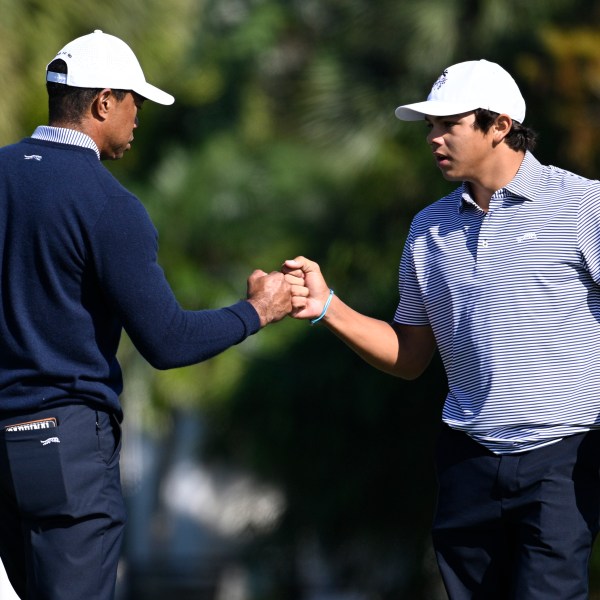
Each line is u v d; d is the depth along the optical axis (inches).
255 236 2324.1
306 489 1649.9
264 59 2576.3
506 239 593.3
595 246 581.0
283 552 1786.4
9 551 587.8
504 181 602.5
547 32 1546.5
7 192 559.5
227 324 588.7
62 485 555.5
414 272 629.6
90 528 561.9
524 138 603.2
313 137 1815.9
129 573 2938.0
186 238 2342.5
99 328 565.9
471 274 599.5
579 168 1492.4
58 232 551.8
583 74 1502.2
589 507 590.2
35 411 557.6
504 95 599.5
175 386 2192.4
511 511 594.9
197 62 2464.3
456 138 600.7
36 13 1237.7
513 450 590.6
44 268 553.0
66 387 558.3
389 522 1614.2
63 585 558.3
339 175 1743.4
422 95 1665.8
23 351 556.1
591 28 1569.9
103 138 579.8
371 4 1680.6
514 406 588.4
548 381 585.6
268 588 1894.7
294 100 2368.4
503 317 590.2
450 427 610.2
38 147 566.9
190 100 2465.6
